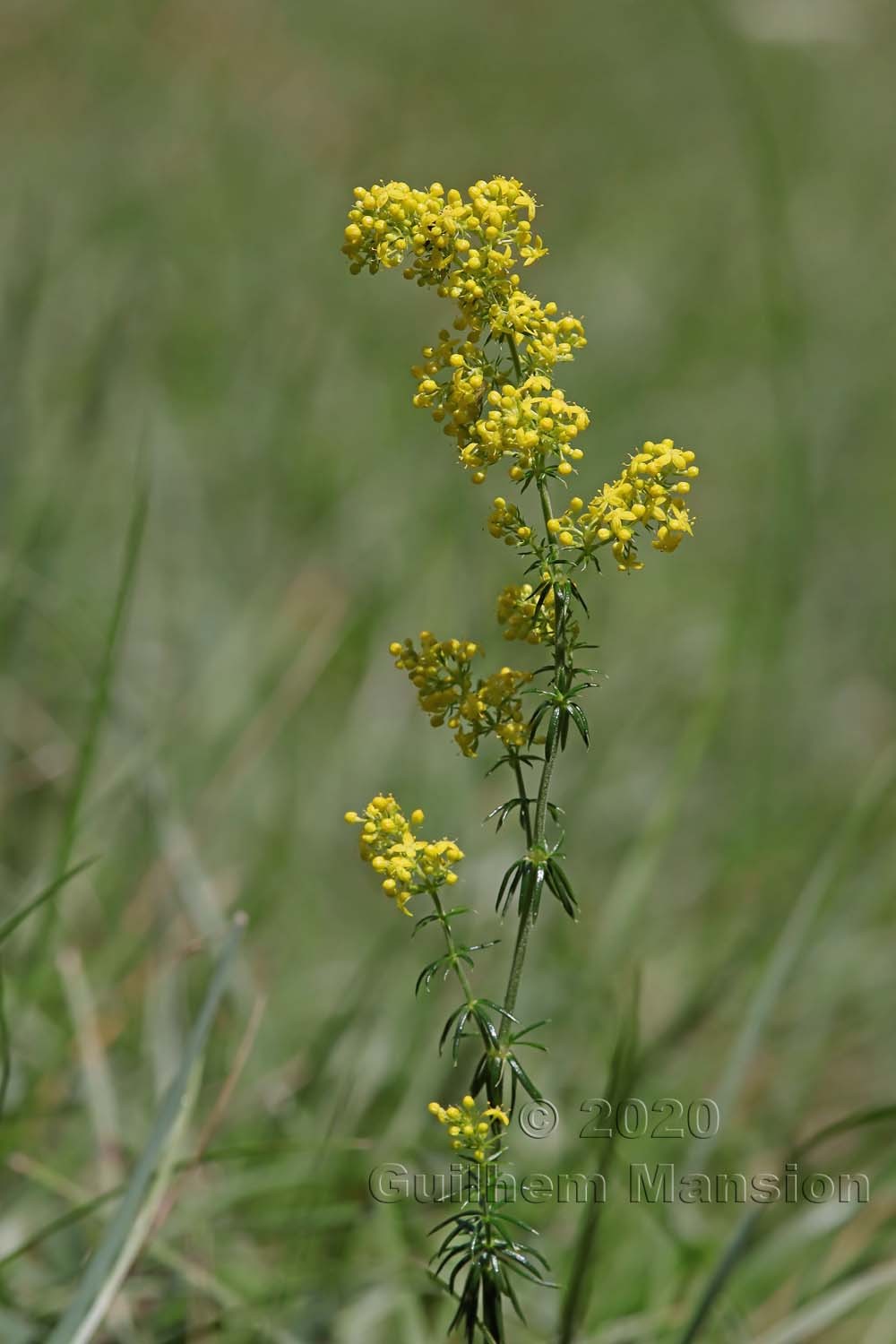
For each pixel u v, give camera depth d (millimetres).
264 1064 5906
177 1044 5699
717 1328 4773
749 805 8141
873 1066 6664
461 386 3115
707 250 15633
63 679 8070
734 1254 4176
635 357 13117
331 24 20203
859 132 20000
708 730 6863
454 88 19578
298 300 12359
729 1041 6543
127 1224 3988
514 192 3119
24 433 8430
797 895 6969
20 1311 4453
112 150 14219
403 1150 5234
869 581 10609
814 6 13430
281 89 17078
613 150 18578
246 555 9203
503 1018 3104
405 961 6355
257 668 7758
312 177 15234
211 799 7031
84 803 6809
